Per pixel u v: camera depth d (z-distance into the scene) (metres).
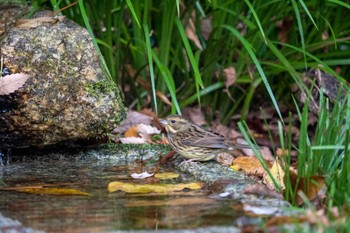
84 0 13.43
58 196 8.90
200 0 15.55
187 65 14.84
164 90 14.41
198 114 14.86
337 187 8.52
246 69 14.69
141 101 14.59
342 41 13.95
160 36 14.35
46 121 10.49
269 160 12.35
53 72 10.52
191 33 14.17
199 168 10.31
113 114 10.80
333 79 14.09
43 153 11.39
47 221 7.65
